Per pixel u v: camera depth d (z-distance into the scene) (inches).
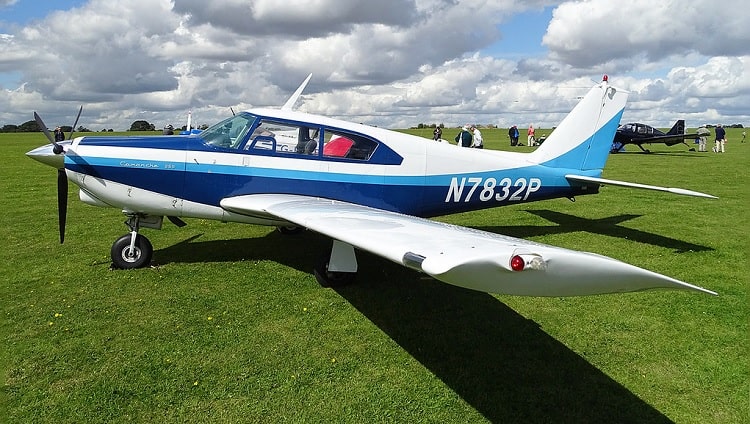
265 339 156.5
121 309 178.7
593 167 286.0
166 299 189.0
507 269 84.4
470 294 199.2
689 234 300.7
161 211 221.9
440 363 142.6
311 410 118.6
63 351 146.6
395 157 239.5
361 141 234.7
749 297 195.3
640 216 358.6
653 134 1067.3
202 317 172.7
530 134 1264.8
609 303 189.5
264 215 216.2
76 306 181.2
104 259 242.5
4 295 191.9
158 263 236.2
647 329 166.7
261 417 115.6
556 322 172.1
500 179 263.7
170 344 151.7
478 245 106.9
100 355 144.3
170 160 214.7
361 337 159.0
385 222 157.9
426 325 168.7
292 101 304.2
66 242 277.9
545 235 297.7
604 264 83.8
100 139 217.8
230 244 274.2
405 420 115.5
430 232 133.3
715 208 389.4
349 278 206.1
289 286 206.1
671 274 223.9
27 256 247.8
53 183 552.7
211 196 220.8
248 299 190.5
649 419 117.1
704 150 1091.9
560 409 120.6
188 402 121.3
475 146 829.2
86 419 114.2
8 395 123.5
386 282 212.7
